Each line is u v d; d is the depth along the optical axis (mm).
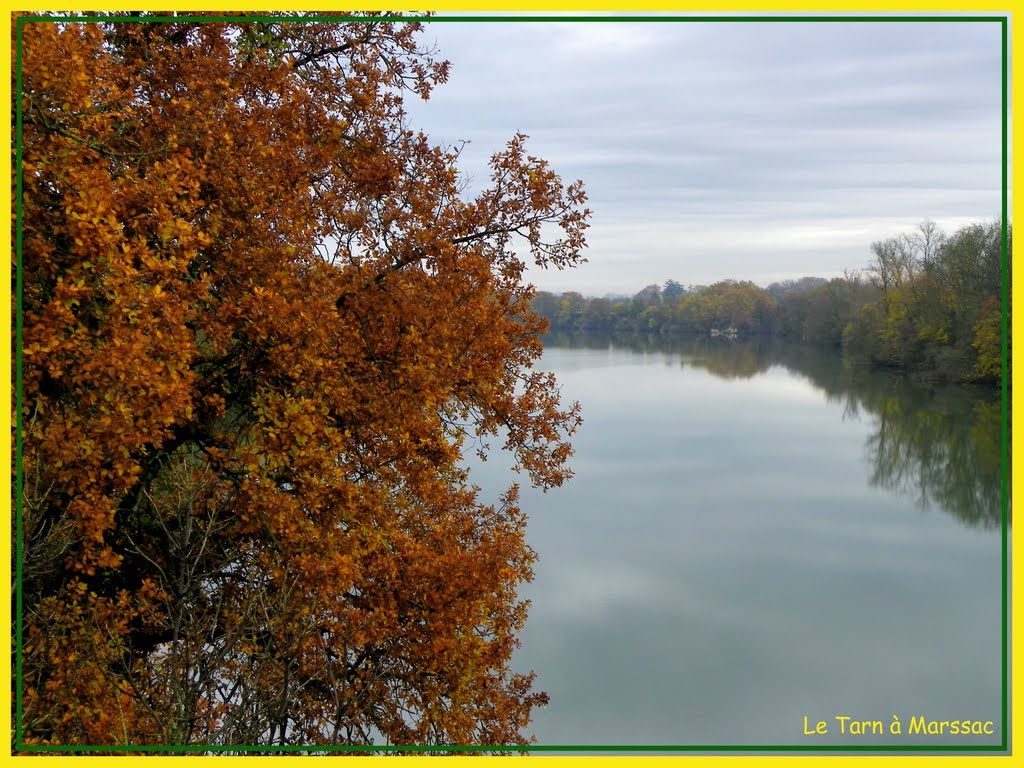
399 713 10000
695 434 47719
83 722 7008
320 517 9383
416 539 11266
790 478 36281
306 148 10656
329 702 8820
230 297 9430
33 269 7680
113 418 7305
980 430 43250
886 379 69000
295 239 9875
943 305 57531
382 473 10766
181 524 7742
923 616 20562
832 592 22219
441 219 11469
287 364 9156
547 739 14477
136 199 8078
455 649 9859
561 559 24609
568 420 13234
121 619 8539
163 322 7805
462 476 13273
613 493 33250
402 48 11648
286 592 7574
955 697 16188
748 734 14633
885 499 32594
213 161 9180
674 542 26391
